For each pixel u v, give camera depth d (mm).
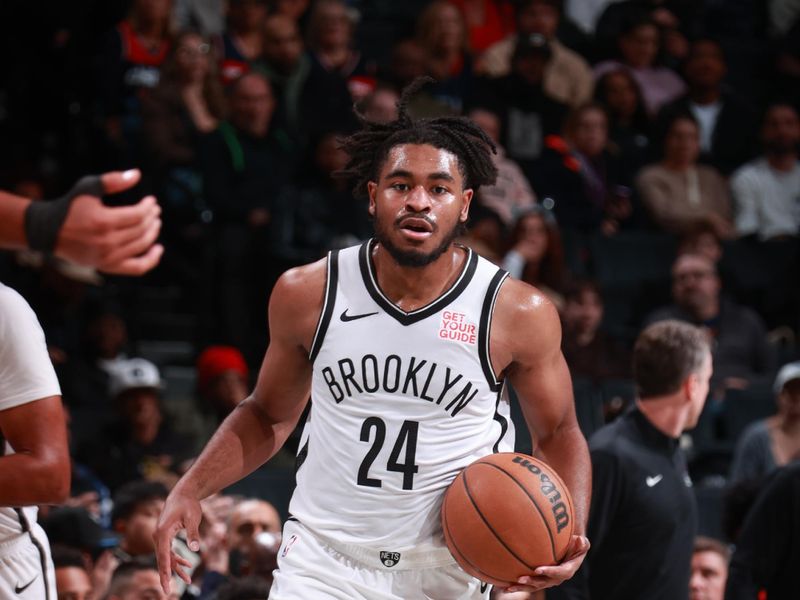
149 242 4855
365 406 6129
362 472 6121
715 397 15352
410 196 5938
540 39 20125
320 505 6270
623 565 8266
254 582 8305
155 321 18031
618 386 14625
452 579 6297
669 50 22484
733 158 21391
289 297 6266
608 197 19625
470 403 6141
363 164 6332
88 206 4750
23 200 4812
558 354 6340
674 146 19797
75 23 20594
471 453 6191
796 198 20016
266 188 17406
